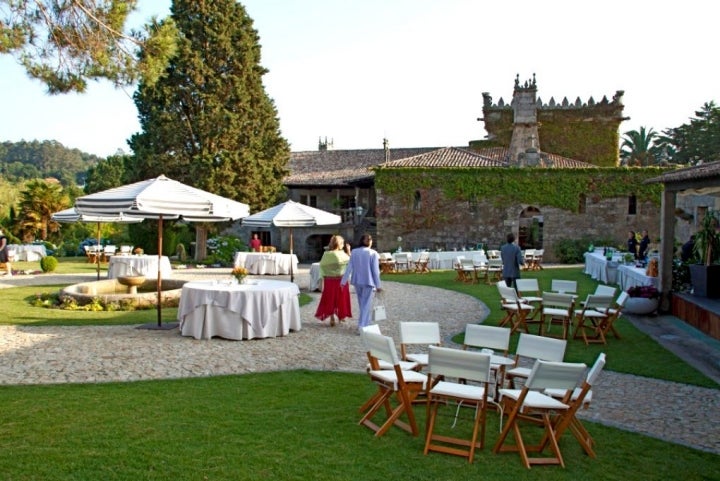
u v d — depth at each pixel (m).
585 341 11.16
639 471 5.39
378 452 5.62
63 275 25.03
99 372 8.46
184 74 35.03
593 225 34.09
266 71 38.16
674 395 7.85
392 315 14.48
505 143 45.28
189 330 11.17
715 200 20.62
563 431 5.72
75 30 9.19
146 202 10.98
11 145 129.12
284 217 19.50
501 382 6.82
